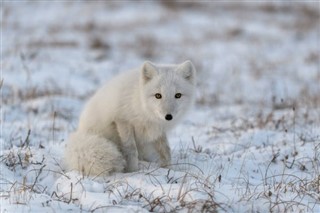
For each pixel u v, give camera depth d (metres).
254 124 13.57
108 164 8.79
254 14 38.06
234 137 12.20
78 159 8.84
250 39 31.06
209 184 8.22
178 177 8.85
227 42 30.28
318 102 16.53
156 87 9.02
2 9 32.56
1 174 8.73
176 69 9.40
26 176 8.88
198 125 14.13
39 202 7.32
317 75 23.47
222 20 35.69
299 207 7.54
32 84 18.42
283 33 32.81
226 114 15.98
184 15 36.41
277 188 8.17
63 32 29.70
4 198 7.41
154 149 10.10
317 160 9.95
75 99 17.08
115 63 24.23
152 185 8.18
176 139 12.23
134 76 9.51
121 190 8.02
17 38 26.19
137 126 9.47
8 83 17.89
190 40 30.19
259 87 21.39
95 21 33.22
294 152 10.45
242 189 8.16
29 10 33.72
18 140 11.13
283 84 21.94
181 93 9.26
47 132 12.49
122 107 9.24
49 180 8.84
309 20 36.34
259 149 10.95
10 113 14.39
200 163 9.97
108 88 9.55
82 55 24.84
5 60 21.08
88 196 7.73
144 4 38.94
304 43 30.83
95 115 9.64
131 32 31.34
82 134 9.20
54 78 20.02
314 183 8.45
